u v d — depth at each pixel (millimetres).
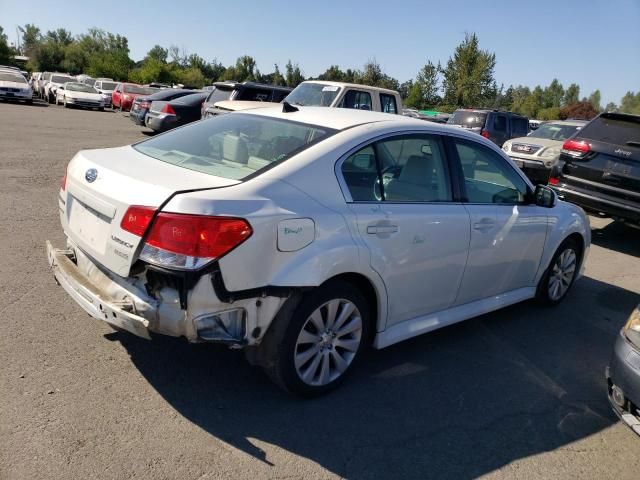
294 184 2973
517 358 4098
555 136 13477
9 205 6629
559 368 4020
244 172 3027
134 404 2971
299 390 3129
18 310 3859
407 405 3295
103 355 3412
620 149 7676
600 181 7820
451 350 4113
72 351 3414
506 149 12992
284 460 2689
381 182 3389
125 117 25172
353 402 3258
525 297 4777
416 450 2893
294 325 2957
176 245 2586
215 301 2660
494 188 4266
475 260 3986
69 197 3318
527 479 2771
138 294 2789
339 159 3191
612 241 8492
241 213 2680
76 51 79188
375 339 3506
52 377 3117
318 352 3170
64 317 3834
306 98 11945
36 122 17312
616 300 5660
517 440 3088
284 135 3375
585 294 5758
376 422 3088
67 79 32406
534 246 4598
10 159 9812
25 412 2787
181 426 2840
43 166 9438
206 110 12969
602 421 3385
